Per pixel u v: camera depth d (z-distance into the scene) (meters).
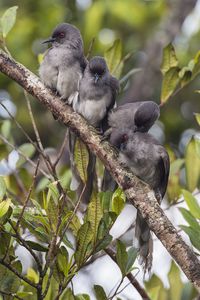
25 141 16.36
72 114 9.86
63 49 12.41
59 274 8.20
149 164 11.55
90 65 11.94
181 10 17.64
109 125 12.09
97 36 15.83
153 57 17.23
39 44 16.27
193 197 10.22
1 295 8.19
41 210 8.62
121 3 16.16
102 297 8.49
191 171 11.02
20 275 7.91
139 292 9.73
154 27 17.17
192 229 9.63
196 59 11.06
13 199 10.15
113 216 8.18
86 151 9.69
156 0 17.23
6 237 8.01
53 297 8.77
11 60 10.15
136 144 11.55
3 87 16.73
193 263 8.34
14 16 10.71
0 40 10.65
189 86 17.02
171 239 8.54
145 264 10.62
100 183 11.61
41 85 10.09
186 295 10.16
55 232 7.98
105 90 11.92
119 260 8.41
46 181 11.48
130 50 16.73
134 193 9.09
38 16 16.45
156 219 8.76
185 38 17.39
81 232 8.18
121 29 16.92
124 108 12.17
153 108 12.16
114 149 9.79
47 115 16.50
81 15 16.53
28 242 8.12
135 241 10.73
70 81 11.92
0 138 12.05
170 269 10.34
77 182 11.09
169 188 11.48
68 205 10.41
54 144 16.48
